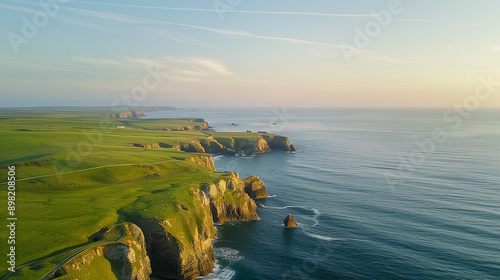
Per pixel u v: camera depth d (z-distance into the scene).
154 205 64.25
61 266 39.94
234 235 75.56
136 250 50.41
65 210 57.97
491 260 61.62
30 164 84.50
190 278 56.59
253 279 56.88
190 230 61.84
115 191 74.69
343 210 92.25
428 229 76.88
